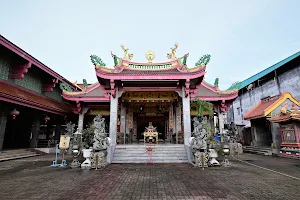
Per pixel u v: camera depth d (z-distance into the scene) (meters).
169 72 14.45
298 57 20.89
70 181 7.39
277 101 18.59
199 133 11.03
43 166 11.06
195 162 10.87
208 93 22.03
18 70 17.23
